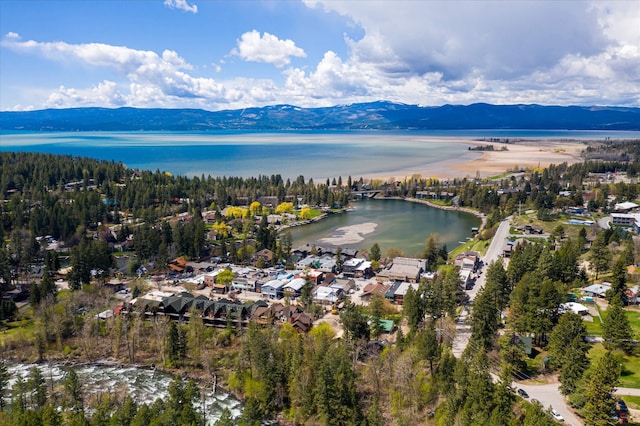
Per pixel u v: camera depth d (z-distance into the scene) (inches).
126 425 3966.5
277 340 5403.5
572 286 6993.1
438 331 5511.8
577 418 3981.3
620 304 5452.8
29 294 7293.3
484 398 3850.9
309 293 6835.6
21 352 5649.6
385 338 5807.1
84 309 6692.9
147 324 6294.3
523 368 4768.7
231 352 5649.6
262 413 4424.2
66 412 4325.8
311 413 4384.8
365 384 4788.4
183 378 5196.9
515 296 5910.4
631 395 4178.2
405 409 4338.1
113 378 5177.2
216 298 7244.1
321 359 4566.9
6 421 3993.6
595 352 4995.1
